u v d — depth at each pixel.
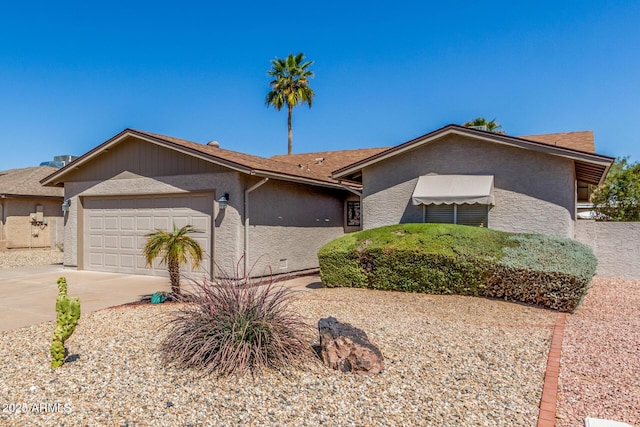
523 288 10.71
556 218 13.69
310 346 6.70
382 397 5.30
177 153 15.88
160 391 5.46
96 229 18.06
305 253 18.61
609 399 5.37
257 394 5.38
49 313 10.27
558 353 7.07
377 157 15.93
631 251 15.71
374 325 8.65
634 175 24.67
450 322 9.02
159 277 16.19
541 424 4.67
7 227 27.08
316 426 4.60
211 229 15.17
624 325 9.03
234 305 6.59
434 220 15.30
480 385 5.72
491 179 14.39
